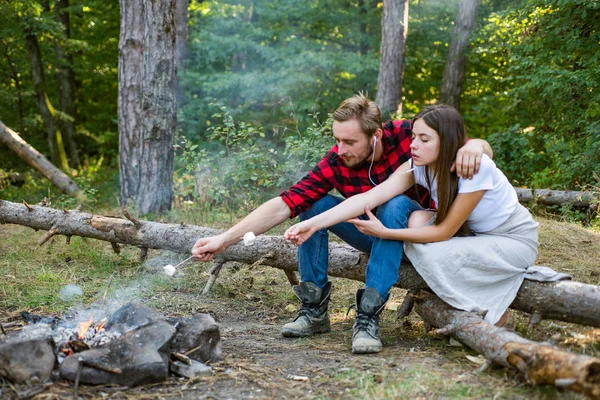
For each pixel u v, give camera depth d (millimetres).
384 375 2721
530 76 9258
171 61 7645
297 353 3154
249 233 2865
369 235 3189
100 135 17016
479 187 2975
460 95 13281
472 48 13062
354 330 3176
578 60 9242
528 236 3166
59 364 2670
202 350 2906
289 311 4203
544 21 9273
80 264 5293
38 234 6543
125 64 7879
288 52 12984
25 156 10203
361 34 13719
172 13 7582
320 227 3076
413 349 3160
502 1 12711
